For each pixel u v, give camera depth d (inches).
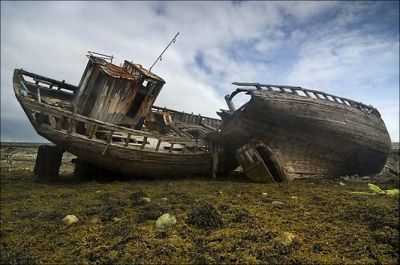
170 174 584.1
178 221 265.6
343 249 211.6
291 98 573.3
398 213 298.5
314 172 627.2
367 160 719.7
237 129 571.2
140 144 577.6
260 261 190.7
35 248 221.6
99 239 232.1
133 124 592.4
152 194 402.9
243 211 298.7
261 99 538.9
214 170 609.3
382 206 330.6
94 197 387.5
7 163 709.9
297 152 603.5
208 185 492.1
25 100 484.1
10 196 403.5
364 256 201.0
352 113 660.7
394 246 216.8
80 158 541.3
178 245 215.5
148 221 271.9
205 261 189.6
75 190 441.7
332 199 373.7
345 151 654.5
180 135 686.5
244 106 555.2
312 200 368.2
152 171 559.5
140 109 595.2
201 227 252.2
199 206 314.3
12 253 211.6
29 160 746.8
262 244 215.9
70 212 305.7
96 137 544.1
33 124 493.0
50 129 487.5
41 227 265.9
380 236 231.8
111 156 508.4
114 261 192.2
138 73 577.9
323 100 622.2
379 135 724.7
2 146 751.7
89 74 557.0
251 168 553.6
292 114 566.6
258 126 567.5
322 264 188.2
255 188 459.8
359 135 661.3
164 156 553.9
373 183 601.6
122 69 590.2
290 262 190.2
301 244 218.5
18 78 512.4
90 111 551.2
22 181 524.1
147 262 190.9
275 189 457.7
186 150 598.2
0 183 500.4
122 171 541.6
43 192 426.9
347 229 253.3
